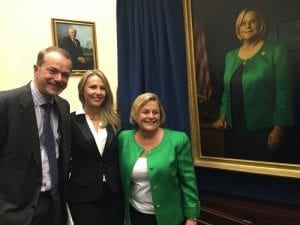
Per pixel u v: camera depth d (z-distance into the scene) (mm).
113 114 2178
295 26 1687
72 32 3797
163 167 1851
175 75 2189
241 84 1918
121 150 2021
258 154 1891
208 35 2049
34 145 1699
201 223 2271
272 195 1907
